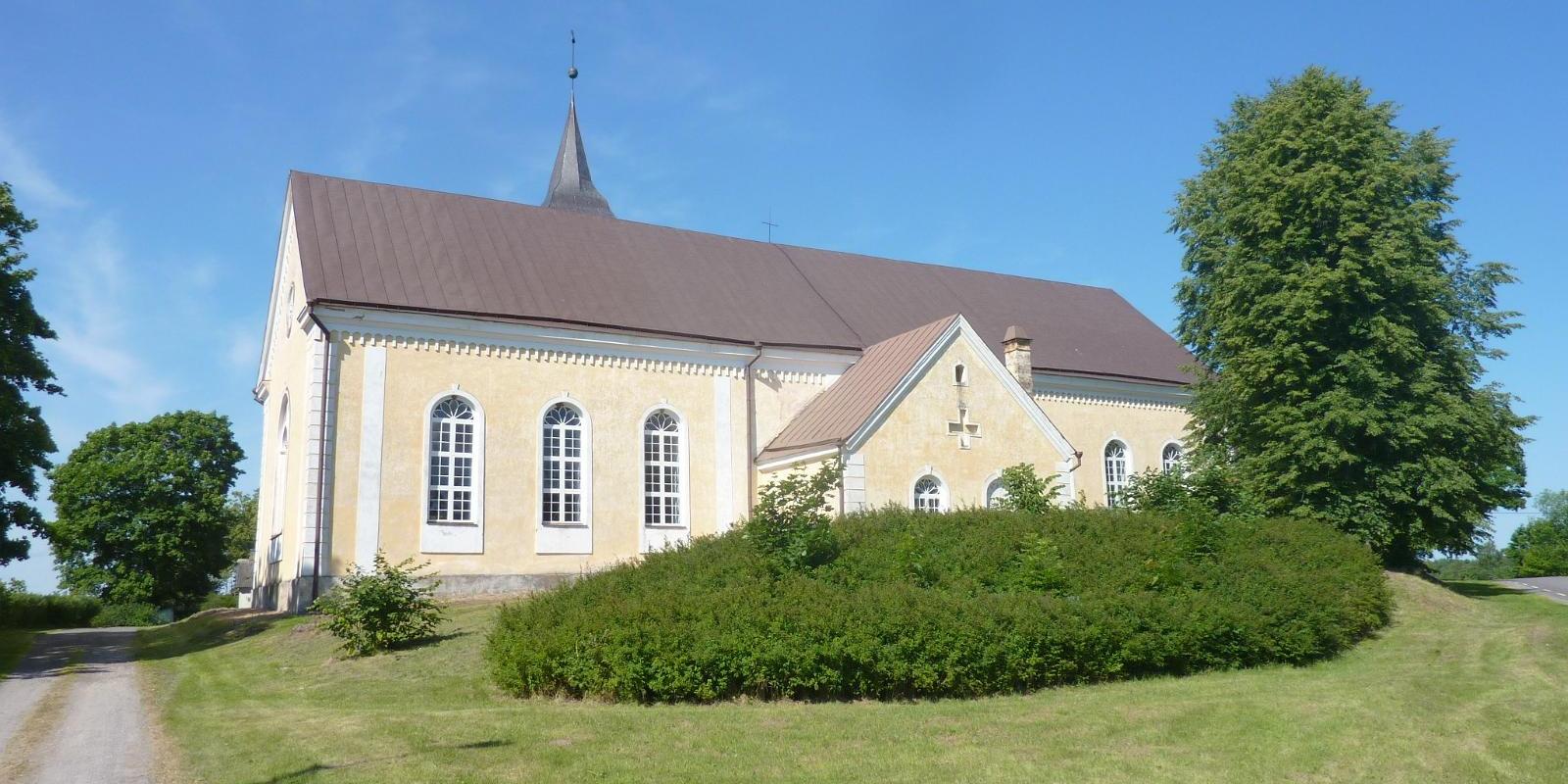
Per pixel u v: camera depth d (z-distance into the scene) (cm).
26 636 3353
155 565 5906
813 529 1950
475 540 2903
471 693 1684
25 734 1516
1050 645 1691
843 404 3128
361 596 2097
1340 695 1561
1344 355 3142
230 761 1235
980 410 3092
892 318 3894
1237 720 1402
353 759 1202
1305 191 3216
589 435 3109
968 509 2438
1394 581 2947
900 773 1141
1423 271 3222
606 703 1529
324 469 2748
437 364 2938
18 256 2881
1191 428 3775
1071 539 2141
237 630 2706
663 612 1581
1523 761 1219
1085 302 4716
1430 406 3131
